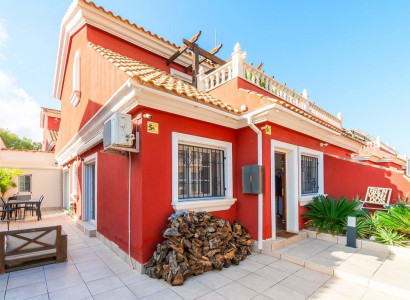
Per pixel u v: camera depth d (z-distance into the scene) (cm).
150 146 437
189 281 381
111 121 427
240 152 591
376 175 748
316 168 768
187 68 930
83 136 754
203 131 534
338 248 521
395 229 524
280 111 525
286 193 643
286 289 358
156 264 407
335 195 791
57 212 1216
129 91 414
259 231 524
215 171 579
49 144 1627
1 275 407
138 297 335
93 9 696
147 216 424
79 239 642
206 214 484
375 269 405
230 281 382
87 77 719
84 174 824
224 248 458
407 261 441
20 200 1016
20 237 433
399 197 703
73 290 355
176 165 476
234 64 619
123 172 501
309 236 619
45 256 453
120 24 753
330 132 737
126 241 475
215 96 675
